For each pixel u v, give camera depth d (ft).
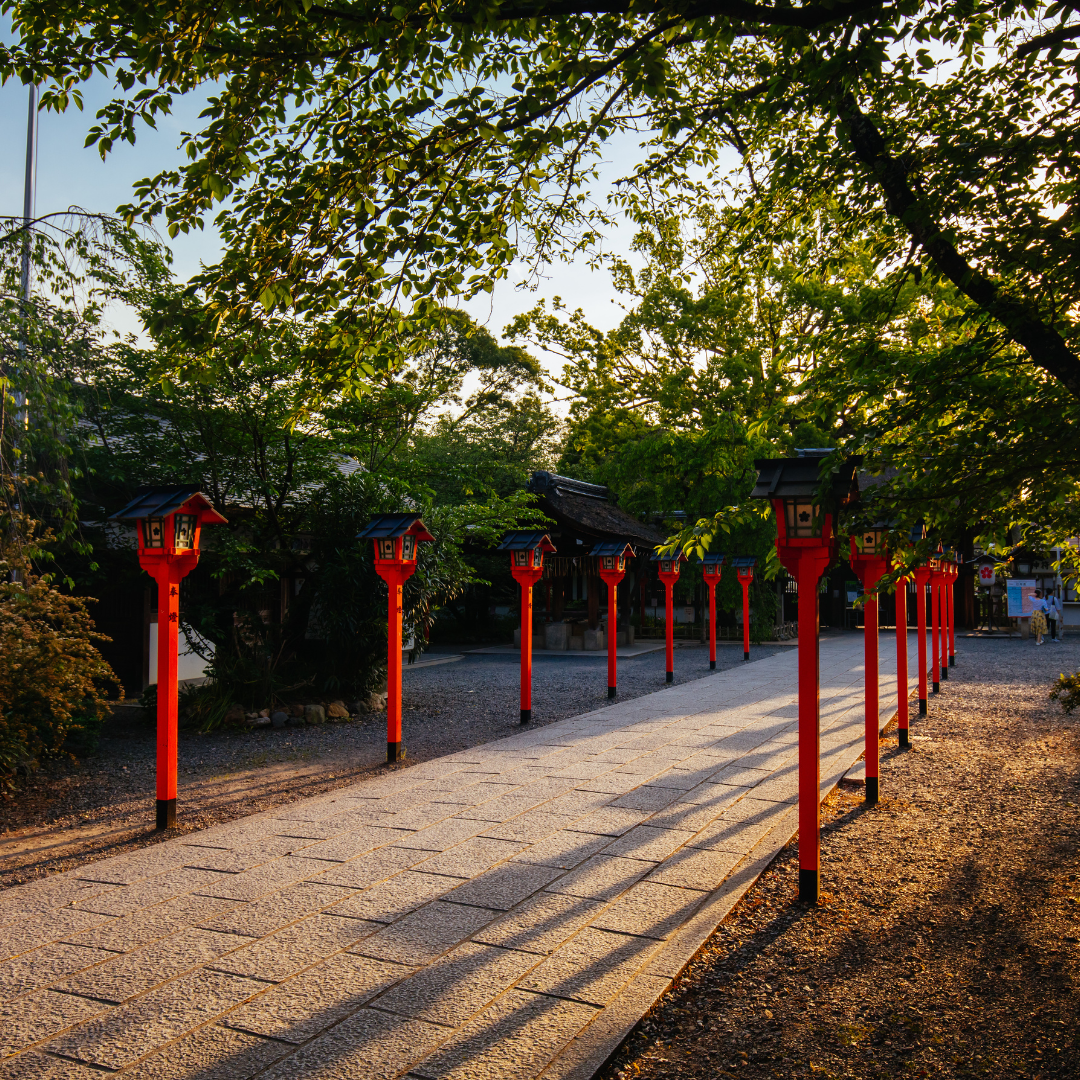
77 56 12.55
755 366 73.46
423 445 89.97
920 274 13.12
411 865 16.57
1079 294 10.50
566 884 15.40
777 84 12.53
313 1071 9.45
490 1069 9.47
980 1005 11.19
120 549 35.78
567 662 61.62
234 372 31.14
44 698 22.67
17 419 23.89
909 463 11.93
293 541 38.73
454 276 14.51
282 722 33.63
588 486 81.61
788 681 48.32
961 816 20.48
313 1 11.20
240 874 16.19
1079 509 12.05
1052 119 10.57
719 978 12.06
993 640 80.79
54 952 12.67
